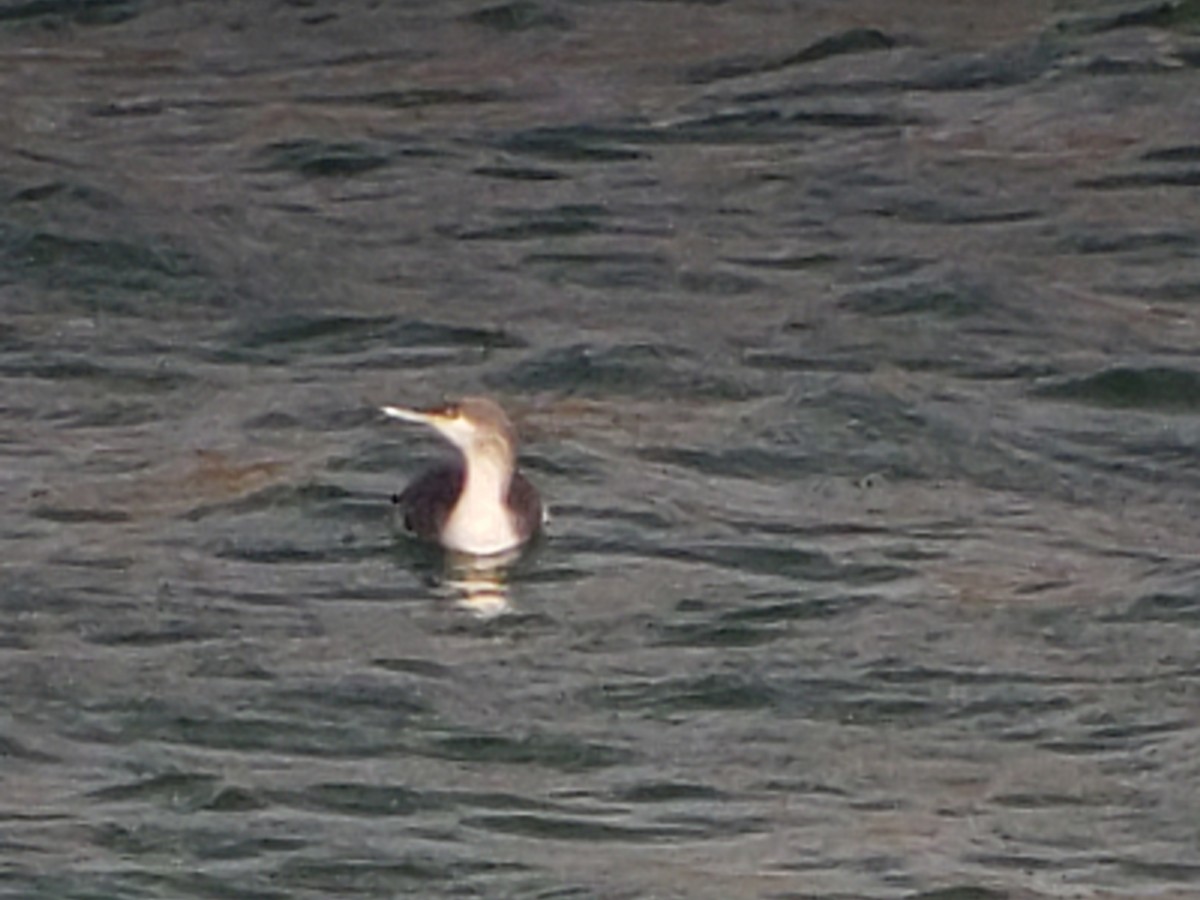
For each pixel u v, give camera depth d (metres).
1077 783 38.16
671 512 44.38
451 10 62.03
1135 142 56.91
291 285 51.84
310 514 44.25
